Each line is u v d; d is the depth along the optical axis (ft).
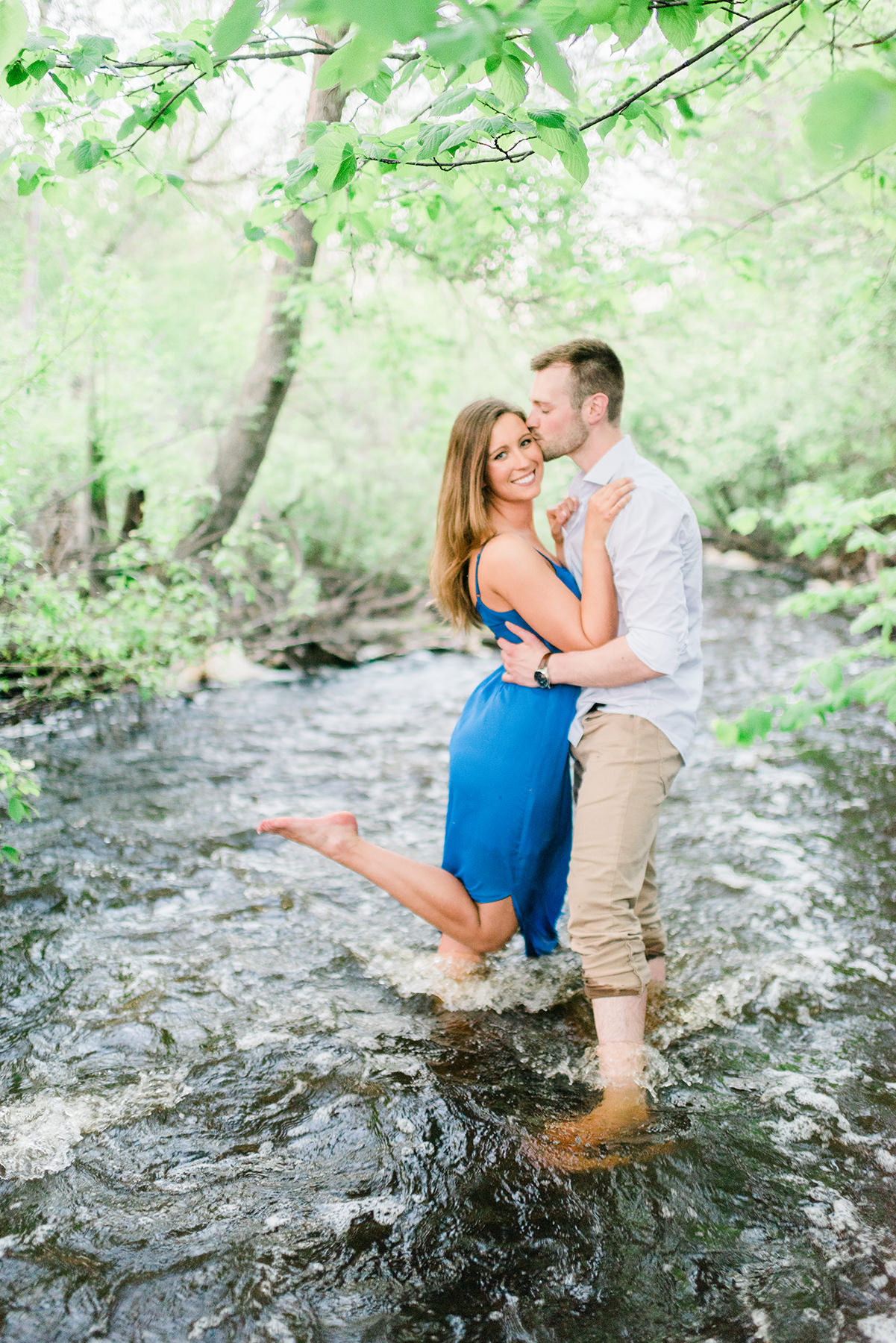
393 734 19.29
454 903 9.35
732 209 19.83
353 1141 7.61
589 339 8.74
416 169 9.03
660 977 9.90
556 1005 9.73
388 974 10.30
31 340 17.63
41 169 9.60
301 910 11.73
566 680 8.50
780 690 21.97
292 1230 6.68
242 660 24.03
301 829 9.23
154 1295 6.11
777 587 34.40
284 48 9.29
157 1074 8.48
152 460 23.94
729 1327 5.90
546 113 6.81
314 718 20.39
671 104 12.58
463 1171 7.27
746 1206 6.91
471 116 11.07
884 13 12.33
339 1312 6.02
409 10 4.40
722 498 36.63
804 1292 6.15
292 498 29.55
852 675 22.76
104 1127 7.75
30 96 8.48
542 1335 5.86
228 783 16.21
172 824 14.33
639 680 8.18
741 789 15.74
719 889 12.17
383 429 31.73
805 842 13.56
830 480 29.09
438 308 26.89
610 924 8.36
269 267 24.35
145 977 10.12
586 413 8.68
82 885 12.20
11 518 16.97
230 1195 7.02
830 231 20.04
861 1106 8.02
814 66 14.48
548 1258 6.46
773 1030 9.16
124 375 23.06
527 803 9.07
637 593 8.15
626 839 8.40
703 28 12.43
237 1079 8.41
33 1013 9.41
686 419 31.53
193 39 8.60
